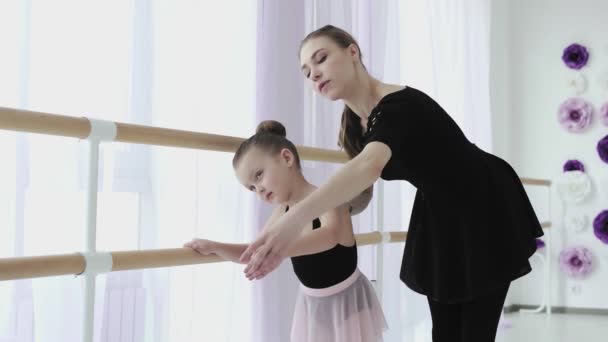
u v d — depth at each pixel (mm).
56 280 1601
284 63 2297
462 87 3801
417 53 3379
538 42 4625
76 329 1624
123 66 1803
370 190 1625
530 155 4621
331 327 1501
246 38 2172
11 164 1529
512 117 4680
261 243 1070
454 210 1376
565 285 4492
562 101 4555
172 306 1902
